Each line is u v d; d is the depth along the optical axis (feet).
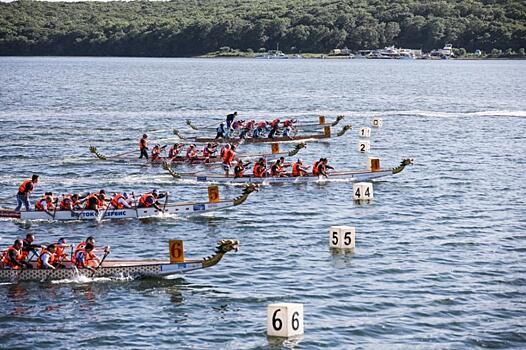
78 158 264.72
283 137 312.71
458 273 141.69
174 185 222.07
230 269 143.74
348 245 157.69
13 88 590.96
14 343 111.86
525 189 217.15
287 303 116.57
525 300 128.77
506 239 164.96
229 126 312.91
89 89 597.11
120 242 163.53
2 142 298.35
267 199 202.80
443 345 111.34
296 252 154.92
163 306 125.39
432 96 551.59
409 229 172.76
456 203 198.90
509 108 456.45
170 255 138.72
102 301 127.65
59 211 180.75
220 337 113.60
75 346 111.04
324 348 110.11
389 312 122.93
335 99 520.42
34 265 137.80
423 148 292.81
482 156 273.95
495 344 111.96
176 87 632.38
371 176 229.45
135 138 321.32
